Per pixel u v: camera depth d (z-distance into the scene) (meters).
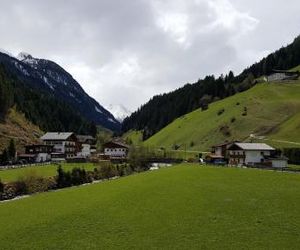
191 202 73.50
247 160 173.00
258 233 56.72
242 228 58.88
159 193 81.69
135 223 61.88
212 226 59.88
